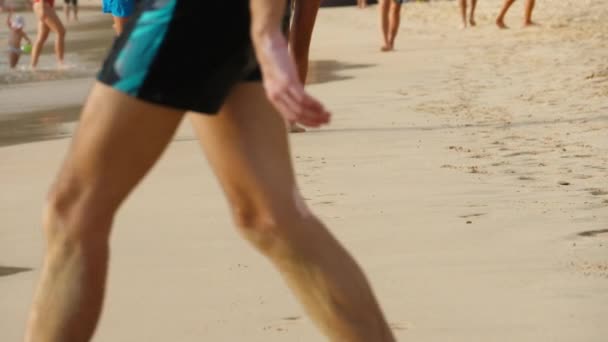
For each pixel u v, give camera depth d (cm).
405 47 3428
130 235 1007
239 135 514
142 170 497
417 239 934
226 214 1087
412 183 1189
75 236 494
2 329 748
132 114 481
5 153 1605
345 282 514
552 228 944
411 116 1764
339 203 1103
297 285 523
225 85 491
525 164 1276
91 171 489
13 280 881
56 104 2269
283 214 513
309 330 700
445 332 681
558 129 1541
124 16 1819
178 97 479
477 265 837
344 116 1797
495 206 1047
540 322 689
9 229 1080
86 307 501
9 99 2388
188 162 1412
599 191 1098
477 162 1305
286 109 467
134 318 748
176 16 473
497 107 1833
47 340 503
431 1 5800
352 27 4766
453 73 2489
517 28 3903
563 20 4053
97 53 3775
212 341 689
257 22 476
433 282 797
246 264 880
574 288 759
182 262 898
